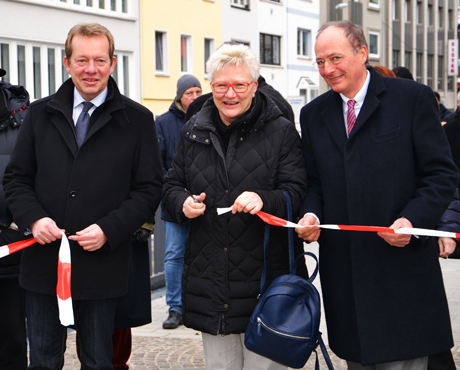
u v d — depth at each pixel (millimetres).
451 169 2934
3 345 3871
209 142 3158
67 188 3209
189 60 24156
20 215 3166
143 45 21781
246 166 3119
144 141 3352
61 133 3211
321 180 3143
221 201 3125
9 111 3725
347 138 3055
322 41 2967
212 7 25031
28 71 17891
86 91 3160
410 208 2855
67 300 3082
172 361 4809
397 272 2969
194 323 3197
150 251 7352
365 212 2975
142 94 21859
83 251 3201
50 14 18203
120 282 3301
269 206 2982
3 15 16906
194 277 3211
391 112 2975
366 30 37250
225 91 3033
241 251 3111
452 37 48656
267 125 3170
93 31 3119
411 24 42625
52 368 3311
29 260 3266
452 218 3457
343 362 4652
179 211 3154
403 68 4504
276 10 29594
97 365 3299
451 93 48562
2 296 3816
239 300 3105
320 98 3246
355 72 2973
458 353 4785
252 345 2936
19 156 3295
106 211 3234
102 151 3230
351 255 3008
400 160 2955
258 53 28047
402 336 2941
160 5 22406
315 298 2943
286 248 3197
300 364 2898
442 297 3041
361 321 2967
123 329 4172
